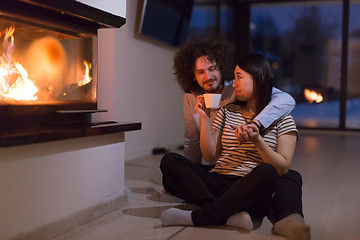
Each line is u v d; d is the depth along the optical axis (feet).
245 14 21.98
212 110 6.46
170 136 14.52
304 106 22.29
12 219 4.39
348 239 4.80
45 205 4.82
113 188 6.10
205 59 6.56
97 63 5.97
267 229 5.08
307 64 22.11
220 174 5.72
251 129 4.86
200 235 4.83
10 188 4.35
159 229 5.09
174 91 14.84
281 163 5.12
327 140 16.21
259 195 4.85
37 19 4.86
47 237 4.78
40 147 4.71
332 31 21.40
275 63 22.54
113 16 5.84
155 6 12.24
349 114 21.34
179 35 14.48
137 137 12.05
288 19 22.09
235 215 5.03
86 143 5.47
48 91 5.39
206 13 17.81
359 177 8.71
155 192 7.22
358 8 20.34
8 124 4.57
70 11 5.06
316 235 4.94
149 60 12.74
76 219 5.24
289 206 4.98
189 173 5.31
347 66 19.58
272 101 5.39
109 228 5.17
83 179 5.43
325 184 7.99
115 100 10.82
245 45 22.08
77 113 5.62
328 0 21.09
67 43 5.59
